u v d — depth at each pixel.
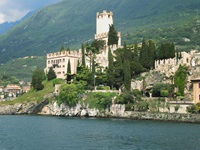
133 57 195.62
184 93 156.75
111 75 178.75
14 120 151.12
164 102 150.38
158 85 160.12
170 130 109.50
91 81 183.50
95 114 168.38
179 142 85.88
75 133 102.44
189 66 163.38
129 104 159.12
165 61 177.88
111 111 164.50
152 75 176.38
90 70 199.00
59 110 183.00
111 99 166.00
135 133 102.25
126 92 162.38
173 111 146.25
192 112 140.38
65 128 115.75
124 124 128.75
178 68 164.00
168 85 159.25
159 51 185.38
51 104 190.62
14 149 77.12
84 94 176.12
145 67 184.12
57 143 84.44
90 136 95.94
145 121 142.25
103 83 183.50
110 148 78.00
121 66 179.88
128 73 170.38
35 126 122.88
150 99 156.38
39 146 80.50
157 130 109.44
